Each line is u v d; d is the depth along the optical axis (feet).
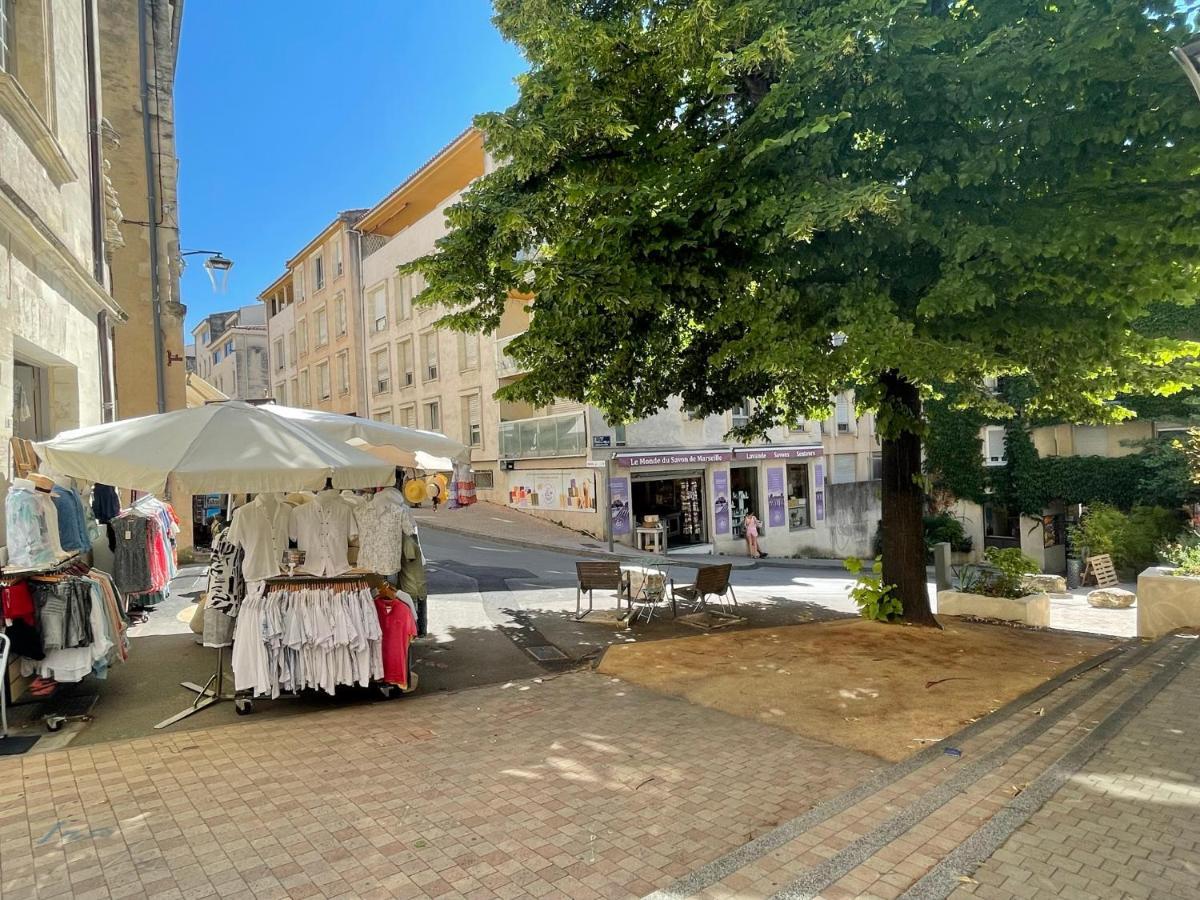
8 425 19.29
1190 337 57.52
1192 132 17.25
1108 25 16.29
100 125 31.30
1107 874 9.40
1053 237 18.53
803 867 9.95
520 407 85.05
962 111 19.49
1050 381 25.00
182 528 47.67
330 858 10.50
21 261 20.58
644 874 10.19
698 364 31.68
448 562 51.24
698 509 80.02
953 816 11.21
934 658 23.80
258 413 18.81
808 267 22.02
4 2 22.21
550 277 23.06
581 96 23.56
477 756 14.90
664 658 23.98
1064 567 82.38
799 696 19.53
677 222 22.27
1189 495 67.05
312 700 19.44
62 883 9.74
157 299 47.67
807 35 19.70
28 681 18.26
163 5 49.32
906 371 20.07
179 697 19.30
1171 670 20.38
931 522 84.28
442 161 88.33
